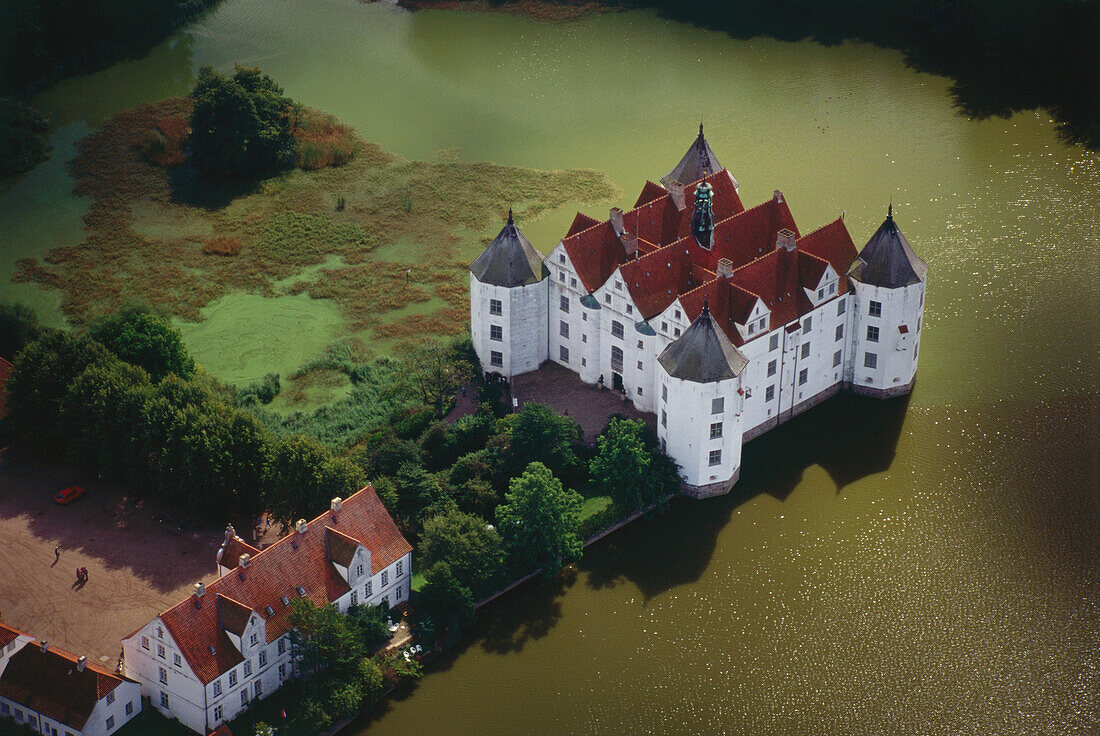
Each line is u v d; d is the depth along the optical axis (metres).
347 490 170.75
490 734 153.62
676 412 179.00
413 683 159.62
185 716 151.25
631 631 166.25
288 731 150.12
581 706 156.88
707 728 154.25
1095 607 167.50
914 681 159.12
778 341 187.12
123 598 167.38
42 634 162.50
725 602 170.00
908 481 187.00
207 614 149.75
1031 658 161.25
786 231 187.25
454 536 167.25
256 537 176.50
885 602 169.38
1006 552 175.75
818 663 161.75
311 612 152.75
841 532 179.50
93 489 185.00
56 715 148.25
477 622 167.62
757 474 188.75
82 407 183.88
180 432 178.00
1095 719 153.62
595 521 178.50
